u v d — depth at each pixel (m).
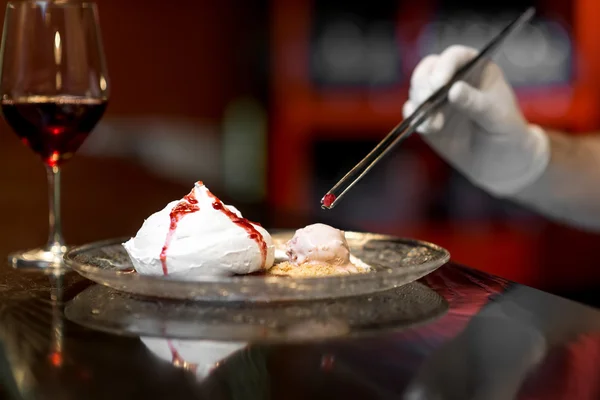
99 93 0.99
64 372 0.63
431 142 1.32
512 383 0.61
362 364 0.64
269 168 2.47
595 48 2.19
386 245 0.93
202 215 0.79
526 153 1.33
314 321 0.72
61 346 0.68
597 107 2.20
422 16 2.24
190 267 0.78
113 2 2.80
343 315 0.73
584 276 2.35
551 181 1.43
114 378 0.62
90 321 0.72
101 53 1.00
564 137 1.48
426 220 2.32
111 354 0.66
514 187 1.37
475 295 0.78
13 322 0.73
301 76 2.27
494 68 1.25
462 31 2.22
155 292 0.75
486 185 1.38
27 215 1.32
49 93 0.97
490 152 1.32
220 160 2.89
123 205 1.43
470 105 1.20
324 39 2.28
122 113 2.85
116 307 0.76
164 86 2.87
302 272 0.82
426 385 0.61
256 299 0.74
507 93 1.26
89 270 0.77
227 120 2.89
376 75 2.27
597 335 0.68
